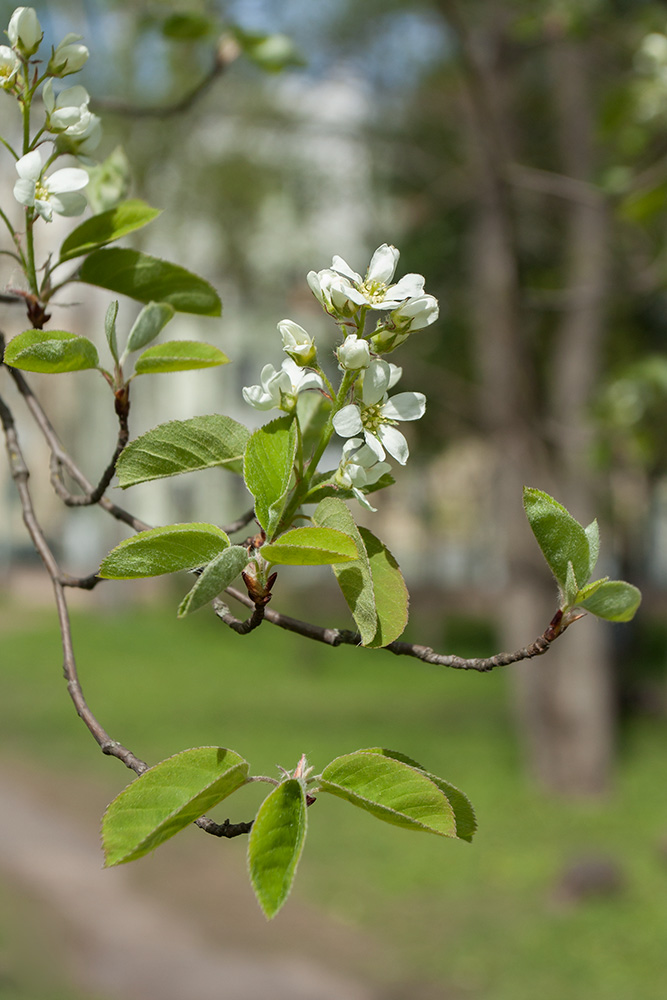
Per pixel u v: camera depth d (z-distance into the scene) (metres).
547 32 5.34
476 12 8.75
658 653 19.17
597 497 10.44
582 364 10.11
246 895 7.82
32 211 1.54
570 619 1.25
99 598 23.42
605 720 10.69
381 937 6.98
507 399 10.02
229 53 3.38
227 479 20.81
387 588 1.29
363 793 1.12
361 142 11.28
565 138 10.09
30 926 6.96
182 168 14.46
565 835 9.23
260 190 14.91
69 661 1.41
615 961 6.41
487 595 25.84
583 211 8.98
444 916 7.33
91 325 13.02
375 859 8.42
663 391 5.36
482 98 5.52
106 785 10.77
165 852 8.77
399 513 23.88
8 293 1.61
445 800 1.12
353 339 1.21
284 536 1.13
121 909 7.44
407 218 13.20
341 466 1.27
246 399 1.28
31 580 28.98
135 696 15.66
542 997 5.95
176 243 15.51
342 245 15.38
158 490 23.09
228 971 6.42
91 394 22.11
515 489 10.56
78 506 1.67
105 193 1.86
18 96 1.52
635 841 9.07
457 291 12.04
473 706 15.05
